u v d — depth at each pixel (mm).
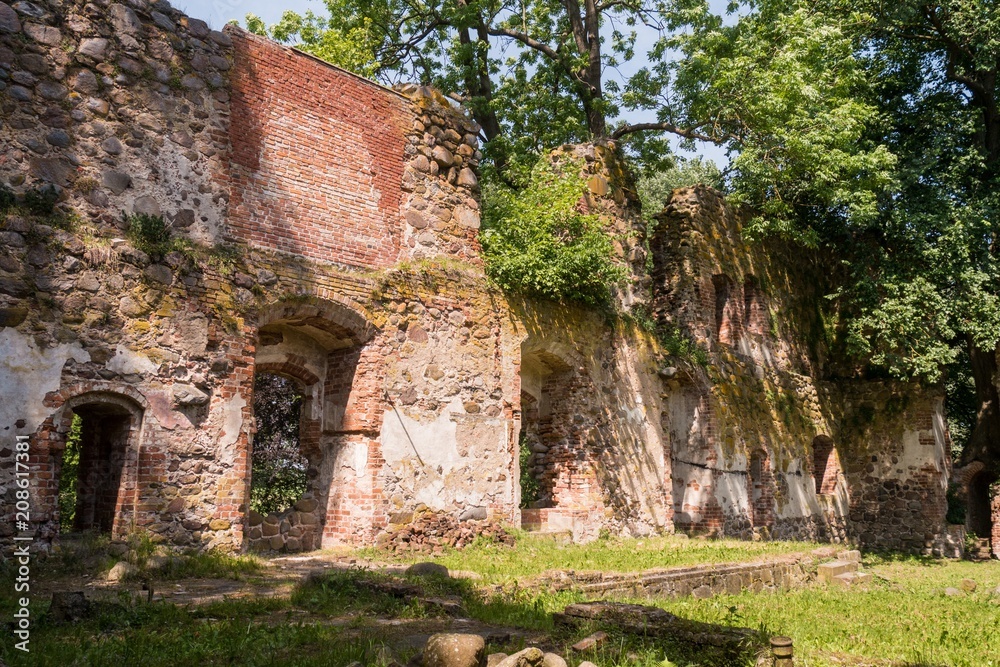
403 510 12859
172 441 10617
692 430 19141
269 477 19422
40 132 10250
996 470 23031
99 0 10992
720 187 22688
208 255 11344
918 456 23406
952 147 21922
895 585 14070
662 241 20531
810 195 22234
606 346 17062
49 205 10086
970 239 20656
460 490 13773
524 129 25156
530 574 9766
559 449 16172
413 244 14070
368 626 6871
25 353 9523
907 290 20797
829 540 22766
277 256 12109
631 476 16828
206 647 5844
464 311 14391
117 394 10211
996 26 20344
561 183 16156
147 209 11000
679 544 15195
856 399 24625
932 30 22703
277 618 7070
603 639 6203
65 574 9031
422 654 5281
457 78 23562
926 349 20906
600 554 12820
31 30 10367
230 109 12086
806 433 22688
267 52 12672
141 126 11117
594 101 23250
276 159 12492
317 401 13305
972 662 7031
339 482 12844
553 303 16016
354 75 13750
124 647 5773
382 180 13859
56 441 9648
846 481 24203
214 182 11734
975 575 16875
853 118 19375
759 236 22203
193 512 10688
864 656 6723
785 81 18672
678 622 6746
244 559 10305
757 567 12195
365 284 13031
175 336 10797
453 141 15148
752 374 21094
